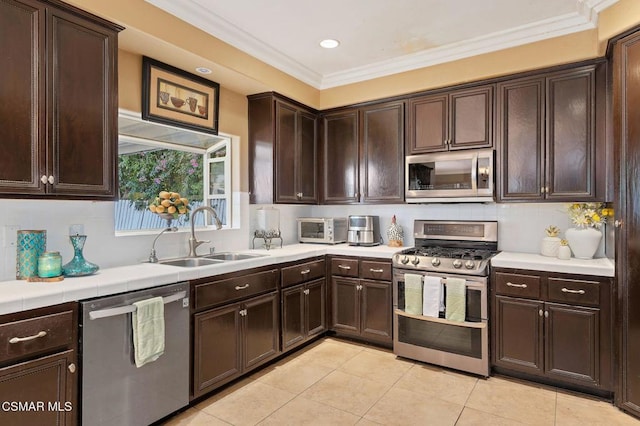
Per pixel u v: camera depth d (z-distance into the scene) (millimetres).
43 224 2156
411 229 3834
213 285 2467
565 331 2572
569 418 2266
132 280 2000
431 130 3367
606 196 2643
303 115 3816
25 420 1612
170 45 2447
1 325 1540
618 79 2342
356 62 3488
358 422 2232
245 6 2502
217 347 2494
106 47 2125
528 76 2941
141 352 1990
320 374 2881
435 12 2584
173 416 2275
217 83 3193
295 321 3229
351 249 3527
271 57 3240
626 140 2295
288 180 3611
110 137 2143
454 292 2889
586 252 2752
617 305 2375
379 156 3658
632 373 2277
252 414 2311
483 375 2824
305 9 2543
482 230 3404
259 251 3357
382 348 3426
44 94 1865
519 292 2732
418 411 2354
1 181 1724
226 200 3482
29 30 1816
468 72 3148
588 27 2652
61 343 1727
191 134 3188
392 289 3275
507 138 3031
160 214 2793
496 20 2707
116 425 1929
